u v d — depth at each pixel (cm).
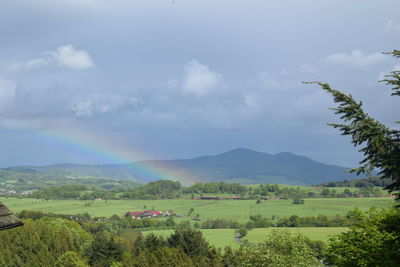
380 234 2364
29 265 12331
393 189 1518
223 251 14438
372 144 1484
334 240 2808
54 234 13938
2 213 1519
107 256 12444
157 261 10912
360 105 1542
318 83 1585
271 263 5459
